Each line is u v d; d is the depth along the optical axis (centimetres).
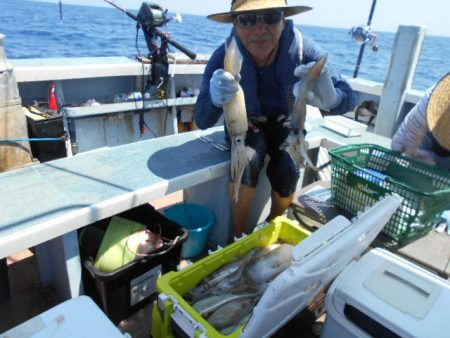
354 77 405
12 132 254
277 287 95
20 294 188
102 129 353
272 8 168
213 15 185
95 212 152
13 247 131
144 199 170
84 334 105
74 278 165
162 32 339
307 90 166
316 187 238
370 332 126
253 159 197
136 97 347
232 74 167
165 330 138
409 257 172
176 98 373
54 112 298
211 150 223
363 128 277
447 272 163
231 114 177
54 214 145
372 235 154
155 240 173
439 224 201
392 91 329
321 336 143
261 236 183
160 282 143
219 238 242
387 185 179
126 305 172
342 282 134
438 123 189
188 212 242
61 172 183
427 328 114
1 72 238
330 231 114
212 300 151
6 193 160
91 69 314
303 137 182
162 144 228
